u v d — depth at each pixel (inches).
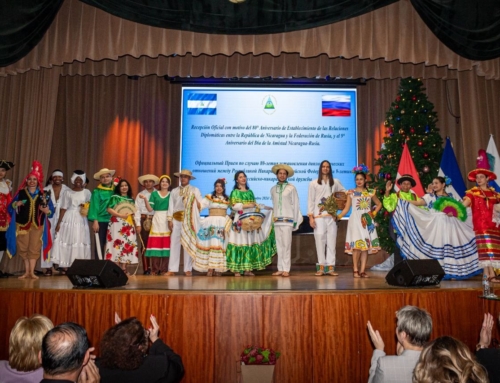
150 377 112.3
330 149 364.5
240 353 175.3
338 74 332.8
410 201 258.2
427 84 366.3
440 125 364.8
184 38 275.1
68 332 84.7
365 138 368.2
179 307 176.6
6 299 180.9
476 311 187.3
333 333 176.4
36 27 262.8
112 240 261.7
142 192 283.4
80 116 355.9
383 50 276.2
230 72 334.0
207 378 174.4
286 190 264.1
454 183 330.3
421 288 189.8
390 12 279.3
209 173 361.1
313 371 174.9
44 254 264.1
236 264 254.4
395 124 333.7
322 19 260.4
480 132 307.7
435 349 85.8
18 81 311.4
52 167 351.3
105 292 178.7
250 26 261.9
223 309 176.4
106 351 111.8
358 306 178.5
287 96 365.7
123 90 361.7
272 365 168.2
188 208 260.4
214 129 363.3
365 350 177.5
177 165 364.8
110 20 275.1
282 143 363.6
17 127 309.0
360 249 251.4
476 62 287.9
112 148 355.6
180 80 365.1
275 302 176.7
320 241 264.1
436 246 253.3
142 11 259.8
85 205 276.1
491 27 265.1
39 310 179.8
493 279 217.8
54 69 309.9
